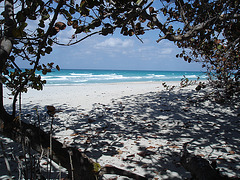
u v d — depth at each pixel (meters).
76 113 8.04
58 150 1.77
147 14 2.94
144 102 9.70
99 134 5.61
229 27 2.98
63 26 1.95
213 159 3.92
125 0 2.14
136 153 4.32
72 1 2.08
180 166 3.70
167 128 6.04
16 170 3.47
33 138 1.72
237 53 5.95
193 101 9.05
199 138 5.13
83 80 34.69
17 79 2.27
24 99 11.38
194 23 3.57
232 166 3.62
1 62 1.58
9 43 1.63
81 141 5.08
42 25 1.99
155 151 4.40
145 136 5.38
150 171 3.55
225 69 6.75
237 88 7.53
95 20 2.11
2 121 1.75
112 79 39.09
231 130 5.64
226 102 8.30
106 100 10.65
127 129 6.04
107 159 4.04
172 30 3.48
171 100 9.68
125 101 10.15
